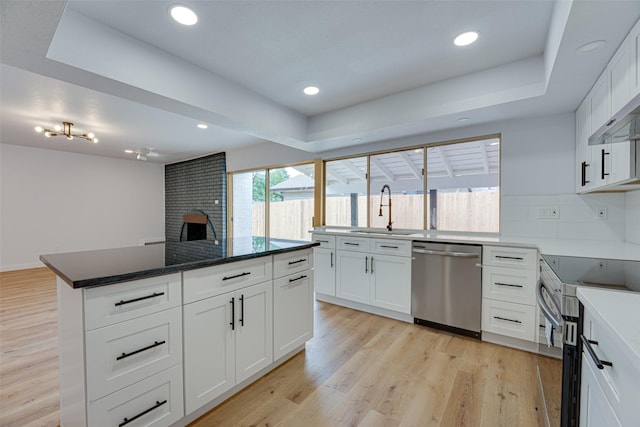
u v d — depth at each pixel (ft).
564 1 4.61
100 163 21.40
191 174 21.94
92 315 3.91
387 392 6.09
